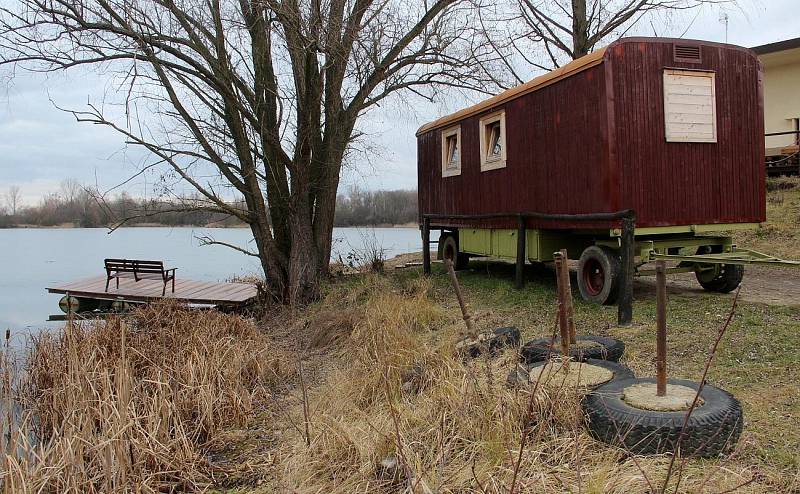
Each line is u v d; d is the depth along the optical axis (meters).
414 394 4.88
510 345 5.42
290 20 9.49
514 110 8.98
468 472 3.35
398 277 11.95
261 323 10.68
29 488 3.63
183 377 5.84
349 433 4.14
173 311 9.16
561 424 3.61
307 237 11.41
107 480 3.87
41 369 6.47
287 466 4.16
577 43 14.75
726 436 3.23
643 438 3.25
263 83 11.20
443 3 11.03
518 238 8.95
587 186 7.34
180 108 10.34
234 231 22.64
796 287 8.14
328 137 11.77
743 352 5.14
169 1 9.67
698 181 7.32
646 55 7.06
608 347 4.89
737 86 7.55
